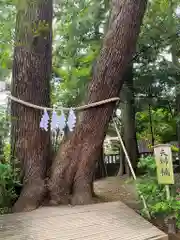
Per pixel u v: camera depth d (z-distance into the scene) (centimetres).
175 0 602
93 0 536
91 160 414
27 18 372
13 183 378
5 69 397
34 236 263
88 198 400
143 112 962
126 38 400
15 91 404
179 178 638
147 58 675
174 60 680
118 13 407
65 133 427
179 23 642
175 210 327
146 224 315
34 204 369
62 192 401
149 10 615
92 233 280
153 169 396
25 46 382
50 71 436
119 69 408
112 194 525
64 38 561
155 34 642
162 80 669
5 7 344
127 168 830
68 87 556
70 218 315
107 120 417
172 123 945
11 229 276
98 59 421
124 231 291
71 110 368
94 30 570
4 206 361
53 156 439
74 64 558
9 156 409
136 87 697
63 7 476
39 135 404
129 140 845
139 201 409
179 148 796
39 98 407
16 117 404
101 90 407
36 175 395
